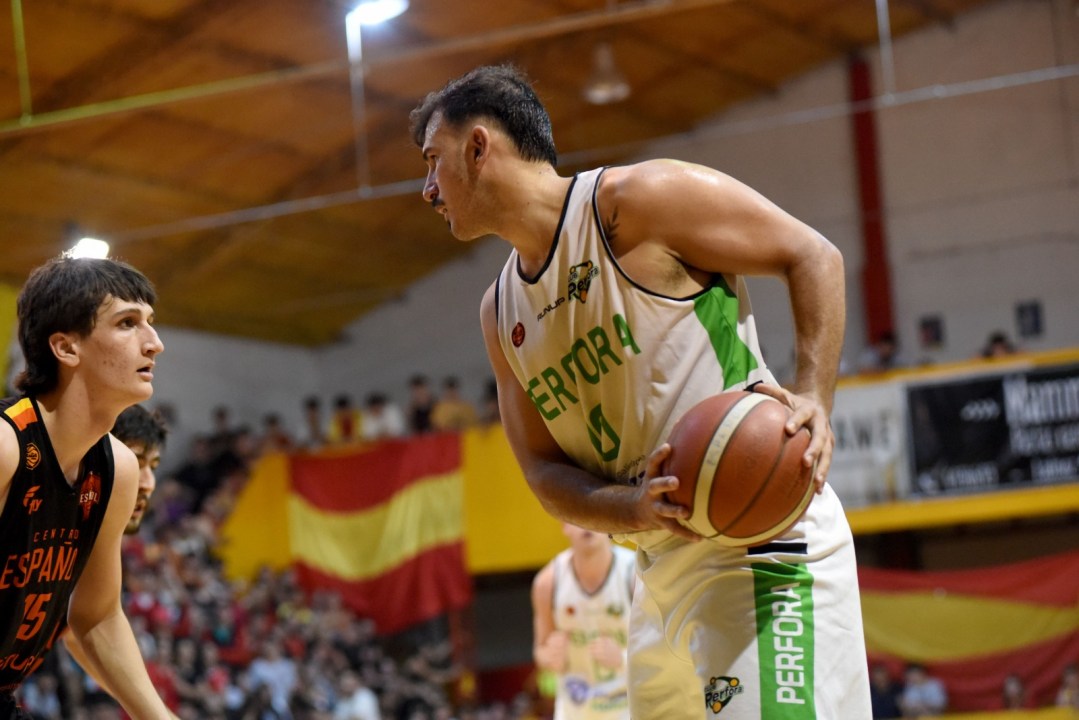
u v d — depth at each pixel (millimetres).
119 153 14461
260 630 13008
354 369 21203
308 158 16141
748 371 2670
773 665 2498
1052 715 12078
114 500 2859
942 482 13109
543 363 2768
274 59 13656
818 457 2375
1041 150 17156
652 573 2787
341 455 15570
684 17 15602
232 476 15930
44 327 2627
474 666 15641
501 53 15094
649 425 2648
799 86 18516
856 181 18062
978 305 17219
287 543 15586
